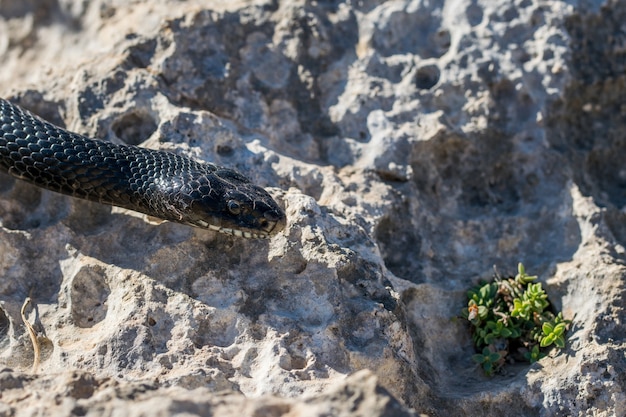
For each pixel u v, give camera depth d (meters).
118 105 0.74
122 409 0.63
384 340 0.68
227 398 0.63
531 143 0.75
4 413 0.63
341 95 0.76
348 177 0.74
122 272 0.69
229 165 0.72
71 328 0.69
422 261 0.73
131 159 0.70
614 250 0.72
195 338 0.68
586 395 0.69
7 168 0.71
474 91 0.76
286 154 0.74
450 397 0.69
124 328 0.68
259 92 0.76
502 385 0.70
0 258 0.70
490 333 0.71
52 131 0.71
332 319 0.68
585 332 0.70
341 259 0.69
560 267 0.72
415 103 0.76
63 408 0.63
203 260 0.69
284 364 0.67
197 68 0.76
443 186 0.75
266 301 0.69
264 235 0.69
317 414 0.62
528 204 0.75
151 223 0.71
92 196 0.70
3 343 0.69
